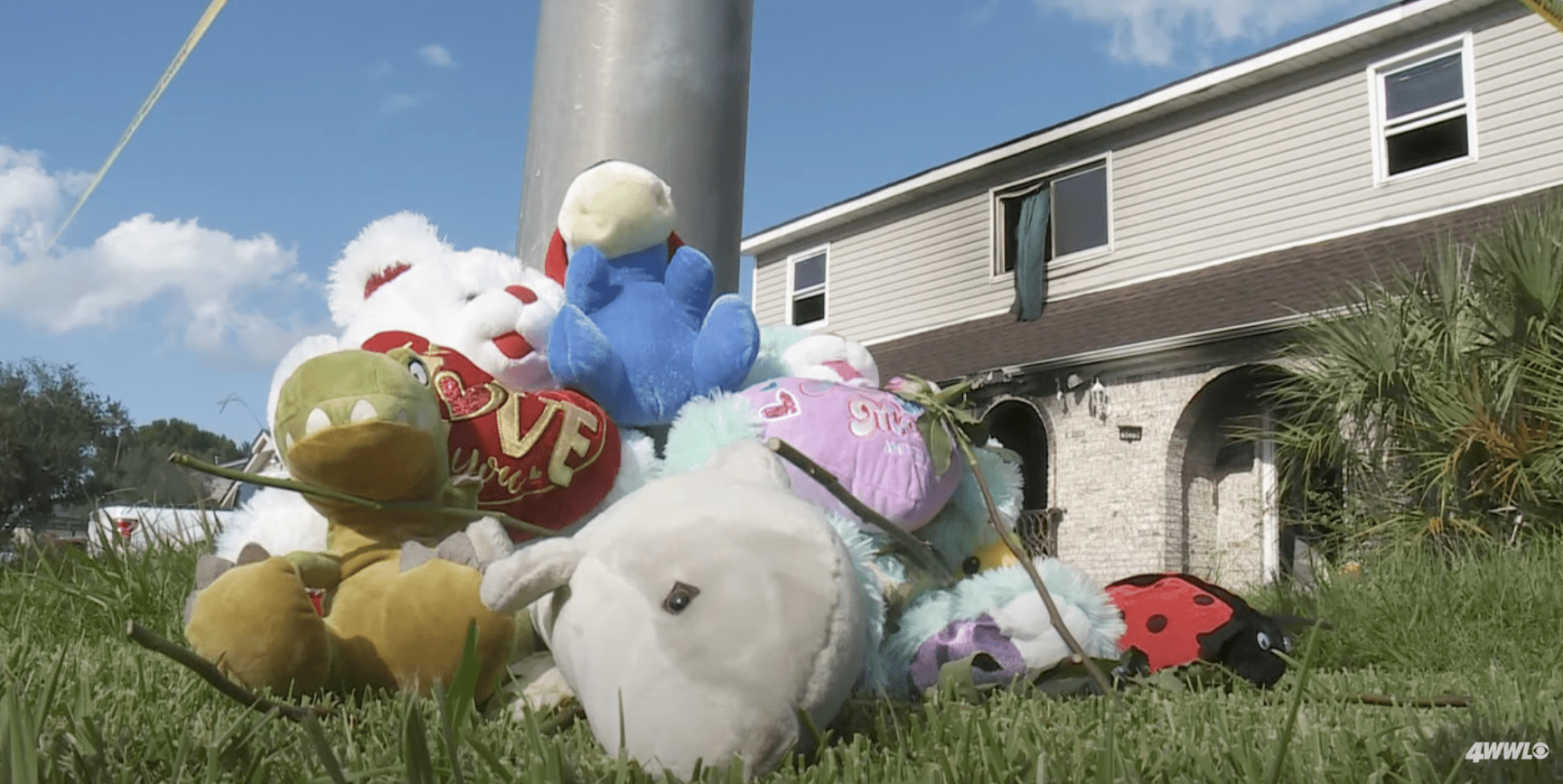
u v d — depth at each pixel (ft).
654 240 7.37
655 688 3.75
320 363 5.11
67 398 97.76
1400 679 7.59
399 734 3.74
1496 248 18.04
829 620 3.91
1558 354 16.19
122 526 10.07
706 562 3.91
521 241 9.46
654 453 6.80
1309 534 20.89
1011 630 5.94
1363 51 32.53
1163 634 7.36
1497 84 29.84
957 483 7.07
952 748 3.98
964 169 42.01
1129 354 32.48
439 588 4.97
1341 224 32.35
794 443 6.49
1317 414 20.98
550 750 3.50
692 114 9.44
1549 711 4.93
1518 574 11.70
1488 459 16.37
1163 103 36.14
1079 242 38.99
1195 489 32.71
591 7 9.45
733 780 3.44
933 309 43.52
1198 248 35.45
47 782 3.01
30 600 8.61
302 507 6.10
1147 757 3.93
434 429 5.31
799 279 50.16
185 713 4.46
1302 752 4.02
